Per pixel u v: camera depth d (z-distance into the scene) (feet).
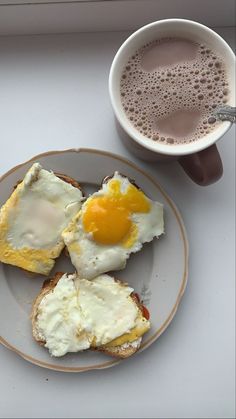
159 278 1.24
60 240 1.22
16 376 1.25
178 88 1.09
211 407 1.27
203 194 1.30
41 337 1.20
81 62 1.30
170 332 1.28
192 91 1.09
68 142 1.28
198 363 1.27
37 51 1.30
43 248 1.22
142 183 1.23
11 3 1.21
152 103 1.09
